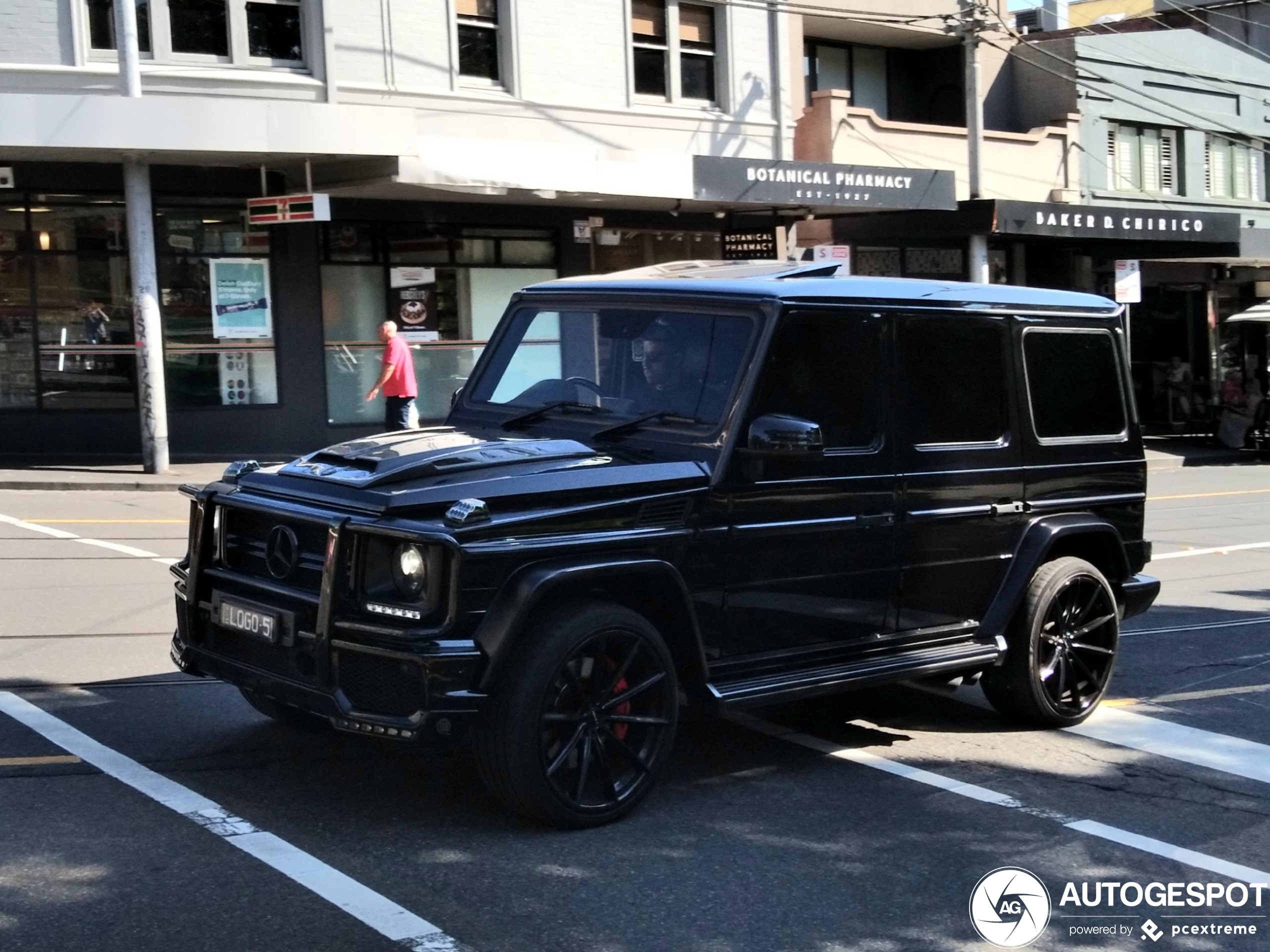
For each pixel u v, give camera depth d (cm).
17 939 419
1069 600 703
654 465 550
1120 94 2922
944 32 2392
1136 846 542
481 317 2125
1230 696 788
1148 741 693
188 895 455
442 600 489
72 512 1412
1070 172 2802
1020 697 691
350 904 452
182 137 1625
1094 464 721
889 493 617
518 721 499
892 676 616
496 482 514
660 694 542
